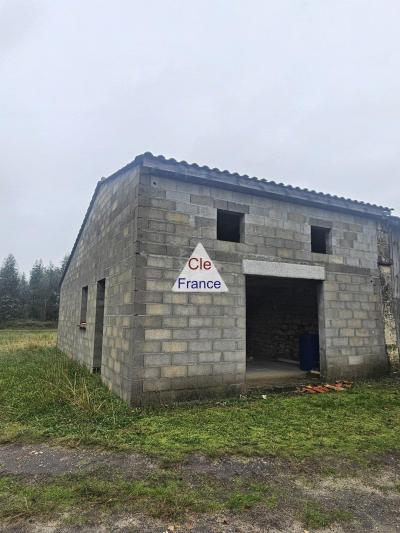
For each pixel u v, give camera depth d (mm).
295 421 5008
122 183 7004
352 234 8516
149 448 3977
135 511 2771
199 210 6402
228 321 6367
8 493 3031
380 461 3781
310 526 2631
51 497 2959
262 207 7188
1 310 38594
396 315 8969
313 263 7730
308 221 7805
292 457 3814
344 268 8234
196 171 6281
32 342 17141
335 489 3195
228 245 6625
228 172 6520
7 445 4156
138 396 5445
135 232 5809
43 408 5430
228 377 6223
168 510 2779
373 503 2984
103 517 2691
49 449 4012
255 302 13008
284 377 8555
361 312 8352
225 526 2605
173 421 4875
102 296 8734
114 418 4926
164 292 5844
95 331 8570
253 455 3842
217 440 4215
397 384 7746
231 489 3129
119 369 6121
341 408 5719
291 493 3100
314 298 10594
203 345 6059
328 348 7715
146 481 3242
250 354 12922
